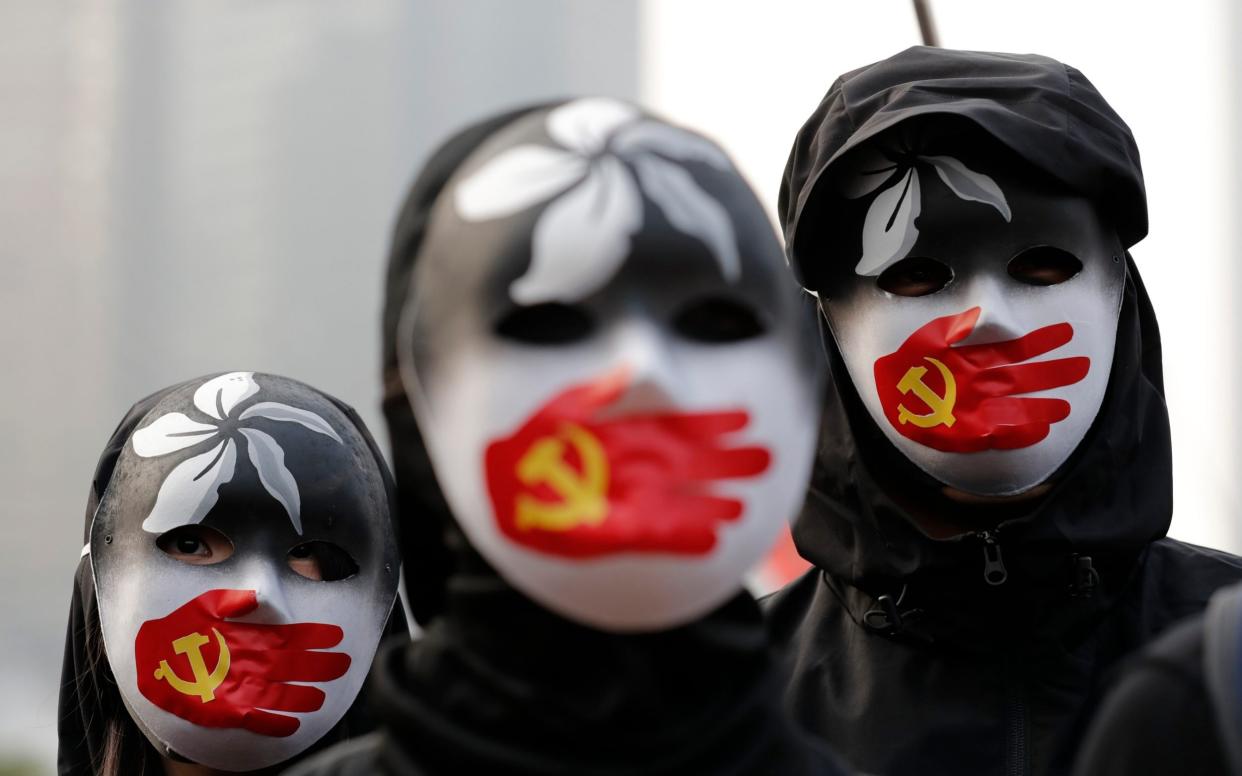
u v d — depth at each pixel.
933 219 3.26
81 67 41.41
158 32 41.66
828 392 3.46
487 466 2.00
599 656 2.03
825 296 3.41
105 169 41.34
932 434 3.25
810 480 3.51
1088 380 3.26
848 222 3.36
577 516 1.95
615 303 1.99
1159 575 3.45
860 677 3.45
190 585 3.27
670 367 1.98
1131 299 3.41
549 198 2.01
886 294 3.31
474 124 2.19
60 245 40.94
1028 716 3.31
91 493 3.50
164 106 41.78
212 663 3.25
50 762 23.31
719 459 1.98
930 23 4.78
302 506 3.31
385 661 2.13
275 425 3.36
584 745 2.01
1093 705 3.29
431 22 42.78
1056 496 3.30
